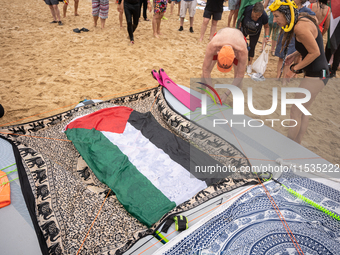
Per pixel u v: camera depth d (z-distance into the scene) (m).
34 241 1.73
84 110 3.18
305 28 2.33
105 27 7.53
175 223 1.86
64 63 5.41
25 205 1.96
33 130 2.80
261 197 2.03
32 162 2.30
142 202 1.99
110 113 2.91
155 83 4.93
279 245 1.68
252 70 5.57
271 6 2.44
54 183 2.15
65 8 7.94
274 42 6.31
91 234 1.79
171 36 7.27
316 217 1.88
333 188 2.12
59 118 3.00
